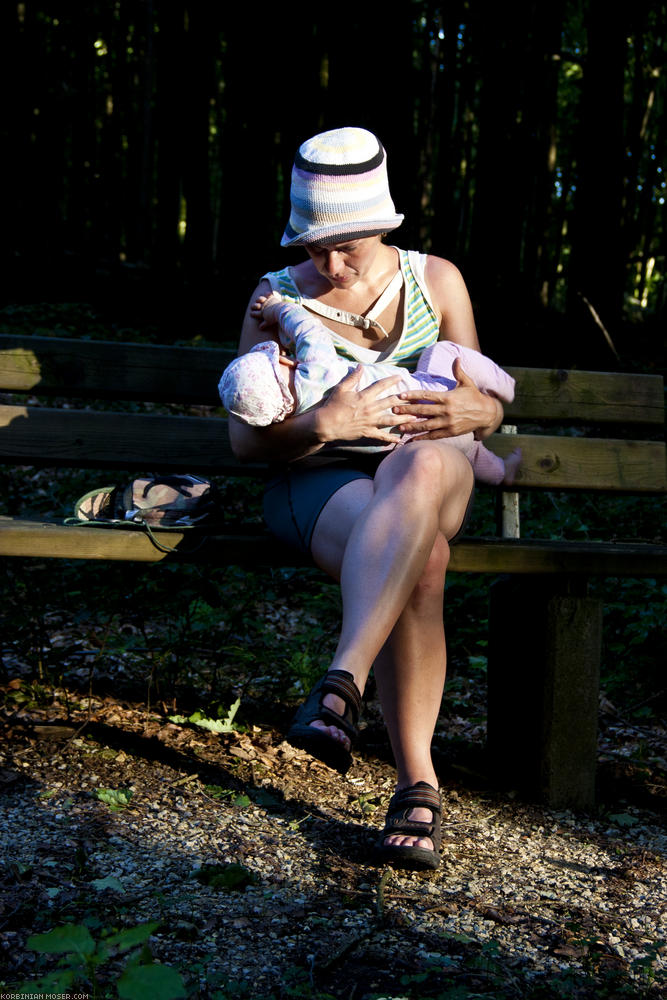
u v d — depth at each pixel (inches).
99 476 228.8
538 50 520.1
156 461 125.1
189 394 127.3
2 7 587.8
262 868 89.8
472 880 91.4
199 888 85.0
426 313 111.2
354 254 104.8
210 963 74.2
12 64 588.1
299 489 104.4
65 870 85.6
